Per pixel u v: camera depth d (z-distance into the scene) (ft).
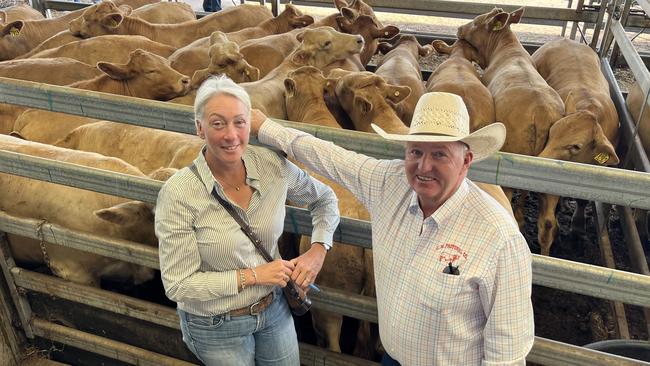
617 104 18.20
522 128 14.99
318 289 9.24
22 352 12.75
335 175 7.89
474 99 15.55
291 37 20.57
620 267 15.61
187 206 7.27
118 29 22.70
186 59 19.44
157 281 13.44
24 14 26.50
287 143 8.07
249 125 7.20
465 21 37.27
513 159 7.38
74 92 9.56
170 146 14.16
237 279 7.54
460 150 6.31
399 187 7.26
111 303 11.34
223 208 7.47
